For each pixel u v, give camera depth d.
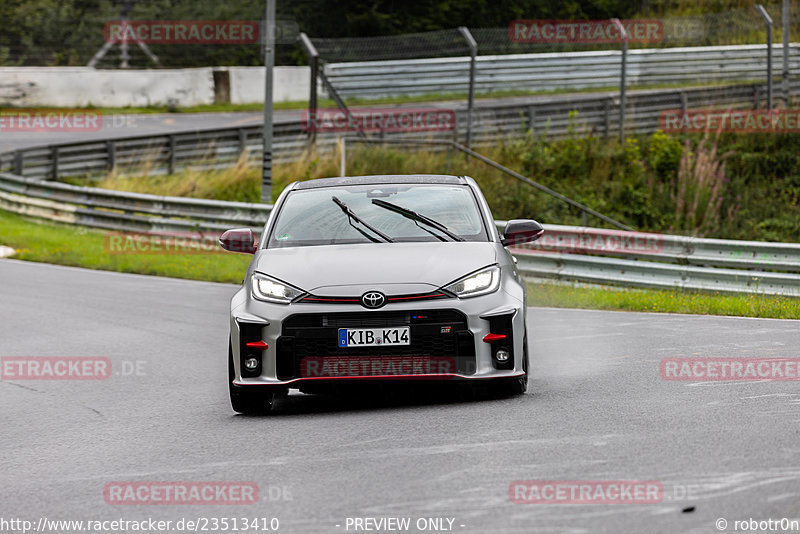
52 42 168.12
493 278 26.97
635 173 103.56
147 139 102.44
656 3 177.50
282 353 26.38
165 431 26.05
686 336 38.19
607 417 24.06
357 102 128.88
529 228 29.50
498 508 17.34
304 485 19.62
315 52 105.12
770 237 95.44
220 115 133.25
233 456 22.55
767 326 40.69
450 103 127.81
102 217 88.94
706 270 55.72
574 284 61.19
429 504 17.81
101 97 136.62
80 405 30.56
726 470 18.98
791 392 26.44
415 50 163.50
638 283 58.66
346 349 26.09
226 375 34.69
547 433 22.64
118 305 53.28
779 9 155.38
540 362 33.72
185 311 51.06
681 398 26.11
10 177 96.50
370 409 27.23
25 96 133.38
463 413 25.44
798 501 17.02
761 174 107.25
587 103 112.06
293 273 27.16
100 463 22.92
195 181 98.94
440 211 29.89
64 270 70.12
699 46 155.50
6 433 27.02
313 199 30.89
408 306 26.06
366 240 28.84
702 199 97.81
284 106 142.75
